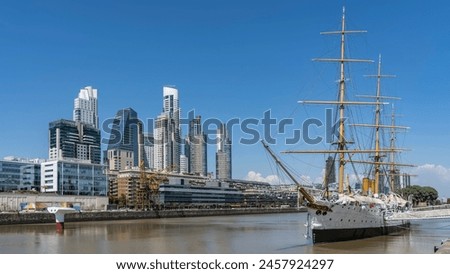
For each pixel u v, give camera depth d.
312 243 87.88
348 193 102.00
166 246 91.06
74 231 137.62
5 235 122.12
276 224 179.12
